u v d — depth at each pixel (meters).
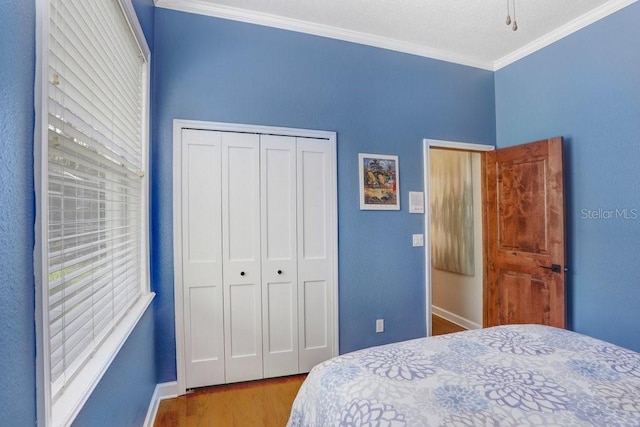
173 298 2.22
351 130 2.70
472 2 2.30
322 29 2.59
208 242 2.31
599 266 2.37
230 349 2.35
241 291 2.38
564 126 2.62
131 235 1.78
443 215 3.99
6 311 0.62
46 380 0.74
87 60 1.12
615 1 2.25
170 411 2.06
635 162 2.17
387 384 1.05
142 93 1.96
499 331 1.56
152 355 2.06
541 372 1.13
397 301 2.82
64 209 0.94
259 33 2.44
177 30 2.26
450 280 3.91
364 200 2.72
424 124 2.96
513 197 2.92
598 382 1.07
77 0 1.02
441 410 0.91
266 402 2.16
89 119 1.15
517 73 3.02
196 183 2.29
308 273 2.54
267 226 2.45
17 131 0.66
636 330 2.16
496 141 3.23
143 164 1.95
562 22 2.54
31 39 0.71
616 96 2.28
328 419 1.03
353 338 2.68
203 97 2.30
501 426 0.85
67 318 0.94
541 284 2.66
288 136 2.51
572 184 2.56
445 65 3.05
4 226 0.61
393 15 2.46
